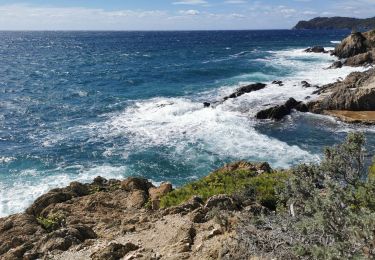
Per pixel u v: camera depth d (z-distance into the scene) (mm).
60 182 22297
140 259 9156
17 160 25703
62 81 57344
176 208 12797
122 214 14266
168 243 10039
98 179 18984
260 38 184500
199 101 39938
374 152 23547
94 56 101438
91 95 45719
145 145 27578
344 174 8039
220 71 60844
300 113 34562
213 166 23922
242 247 7945
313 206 6945
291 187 8750
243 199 12844
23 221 13539
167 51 114000
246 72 58531
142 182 17891
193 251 9031
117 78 58625
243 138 28422
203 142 27750
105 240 11312
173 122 32781
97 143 28438
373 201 6719
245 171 16703
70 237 11461
